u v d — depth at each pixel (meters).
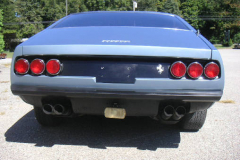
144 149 2.73
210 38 65.00
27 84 2.41
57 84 2.35
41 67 2.36
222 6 59.31
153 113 2.52
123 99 2.40
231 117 3.89
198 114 2.96
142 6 62.25
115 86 2.29
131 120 3.71
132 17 3.27
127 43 2.35
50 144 2.84
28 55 2.39
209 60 2.33
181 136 3.11
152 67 2.30
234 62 14.70
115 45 2.29
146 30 2.81
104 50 2.27
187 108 2.60
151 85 2.28
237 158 2.53
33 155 2.57
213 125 3.51
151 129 3.35
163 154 2.61
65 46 2.32
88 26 3.00
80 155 2.58
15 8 53.09
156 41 2.45
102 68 2.32
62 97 2.47
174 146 2.81
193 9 64.44
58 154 2.60
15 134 3.14
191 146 2.81
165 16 3.40
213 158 2.53
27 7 53.62
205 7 64.06
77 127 3.40
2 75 9.80
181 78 2.30
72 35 2.67
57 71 2.34
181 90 2.29
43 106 2.56
